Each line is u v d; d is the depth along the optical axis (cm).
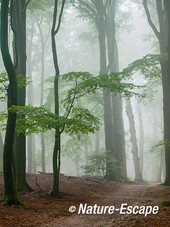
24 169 1248
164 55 1590
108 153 2361
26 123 980
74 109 1095
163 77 1948
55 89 1218
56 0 1245
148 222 701
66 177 1941
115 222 753
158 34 1973
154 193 1442
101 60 2447
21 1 1374
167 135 1923
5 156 902
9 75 927
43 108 967
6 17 912
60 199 1091
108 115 2420
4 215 753
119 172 2494
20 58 1336
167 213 777
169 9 1625
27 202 970
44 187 1354
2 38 911
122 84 999
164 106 1950
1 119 1020
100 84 1011
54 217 805
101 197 1288
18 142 1253
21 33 1345
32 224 702
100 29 2484
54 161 1148
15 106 875
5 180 902
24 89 1298
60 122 1020
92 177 2236
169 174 1892
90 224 742
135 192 1556
